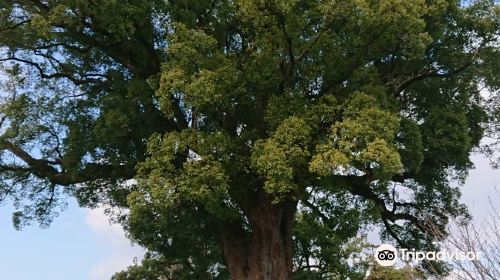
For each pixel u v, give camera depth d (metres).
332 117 14.12
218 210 14.90
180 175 13.96
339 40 14.70
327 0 13.72
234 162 14.48
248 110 15.45
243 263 16.05
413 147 14.85
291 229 16.47
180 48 13.77
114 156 16.14
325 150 13.16
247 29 14.77
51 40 16.70
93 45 15.96
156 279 22.28
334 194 17.61
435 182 17.73
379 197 18.11
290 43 14.09
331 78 15.12
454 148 15.72
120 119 14.65
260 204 15.89
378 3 13.76
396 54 15.91
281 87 14.86
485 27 15.70
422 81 17.00
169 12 15.59
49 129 17.17
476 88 17.48
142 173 14.20
